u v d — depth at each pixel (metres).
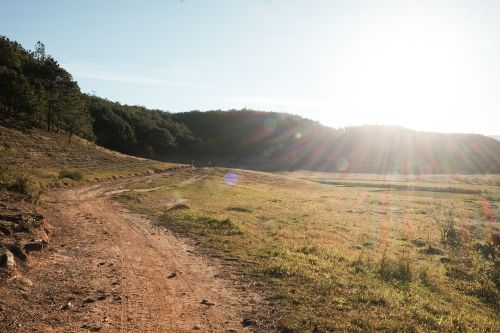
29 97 77.50
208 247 17.00
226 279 12.41
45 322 8.21
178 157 145.38
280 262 14.35
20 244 12.80
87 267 12.55
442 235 25.41
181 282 11.91
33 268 11.62
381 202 52.28
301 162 151.88
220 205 34.38
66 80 95.00
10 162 46.28
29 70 93.31
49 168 50.75
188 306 9.95
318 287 11.62
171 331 8.39
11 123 74.94
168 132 147.50
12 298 9.16
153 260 14.35
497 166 154.12
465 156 164.62
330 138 181.12
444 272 17.08
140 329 8.37
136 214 25.84
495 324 10.86
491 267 17.58
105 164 66.56
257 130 178.75
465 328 9.84
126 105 177.00
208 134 179.88
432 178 105.88
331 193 63.12
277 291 11.23
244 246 17.30
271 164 147.00
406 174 134.50
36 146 66.62
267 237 20.36
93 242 16.27
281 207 38.12
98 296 10.08
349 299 10.84
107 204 29.59
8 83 76.31
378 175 118.31
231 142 167.50
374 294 11.45
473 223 34.25
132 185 45.34
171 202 34.16
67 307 9.11
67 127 88.06
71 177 43.22
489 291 14.62
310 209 38.94
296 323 8.96
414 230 29.53
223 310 9.77
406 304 11.04
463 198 60.72
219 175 71.50
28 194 24.14
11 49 91.81
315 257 15.82
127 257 14.41
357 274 13.94
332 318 9.37
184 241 18.17
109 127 124.00
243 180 70.00
